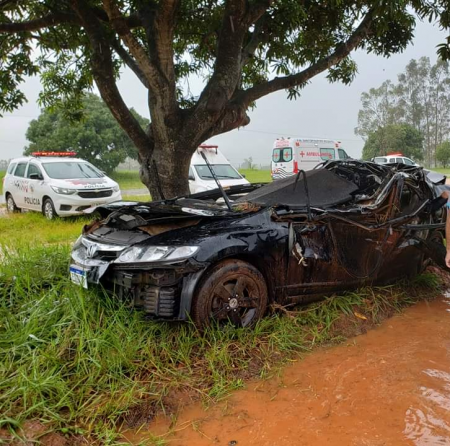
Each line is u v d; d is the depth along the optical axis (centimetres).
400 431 251
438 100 6881
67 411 260
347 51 553
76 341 314
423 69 6750
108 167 3753
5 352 299
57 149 3531
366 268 427
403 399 283
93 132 3591
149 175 508
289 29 563
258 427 258
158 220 368
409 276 494
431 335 384
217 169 1277
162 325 342
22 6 561
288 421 263
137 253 333
